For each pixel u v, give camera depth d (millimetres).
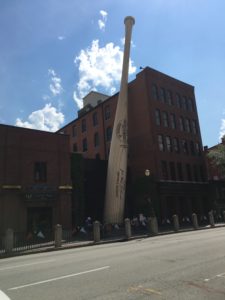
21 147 28422
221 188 48406
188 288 7082
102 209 38438
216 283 7457
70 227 29578
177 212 41219
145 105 42844
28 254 18453
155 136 41688
